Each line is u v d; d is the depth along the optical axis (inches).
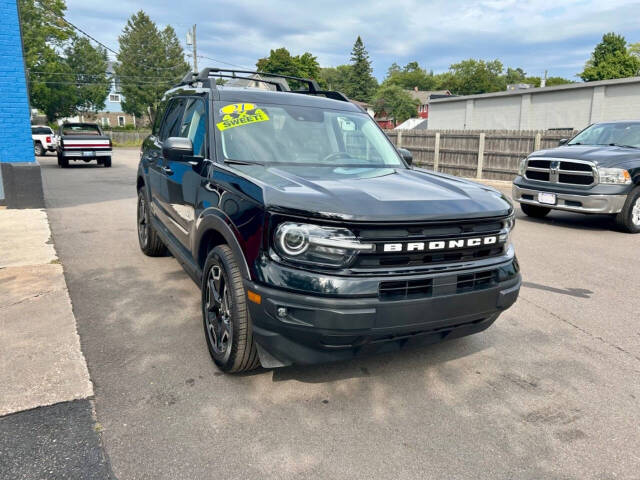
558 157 323.9
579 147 341.4
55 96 2117.4
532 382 124.4
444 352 140.3
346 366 130.1
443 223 105.7
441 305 105.7
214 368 126.1
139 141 2212.1
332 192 107.6
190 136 159.8
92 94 2691.9
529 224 346.0
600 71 2546.8
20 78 347.9
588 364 134.9
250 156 138.6
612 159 308.5
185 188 150.9
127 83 3206.2
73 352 132.1
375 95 3656.5
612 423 107.1
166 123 199.9
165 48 3331.7
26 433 97.4
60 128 804.0
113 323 152.5
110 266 213.8
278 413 107.3
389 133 820.6
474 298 110.1
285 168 134.0
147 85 3230.8
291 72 3105.3
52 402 108.3
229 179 121.4
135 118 3457.2
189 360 130.0
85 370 122.7
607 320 167.3
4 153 353.7
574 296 191.3
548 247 274.4
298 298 98.8
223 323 120.9
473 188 126.7
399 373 127.2
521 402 114.9
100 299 173.2
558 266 234.4
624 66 2529.5
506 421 106.9
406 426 104.0
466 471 90.5
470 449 97.0
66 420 102.0
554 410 111.8
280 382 120.5
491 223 115.0
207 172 134.5
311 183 114.7
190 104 172.7
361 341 103.0
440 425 104.8
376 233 100.3
